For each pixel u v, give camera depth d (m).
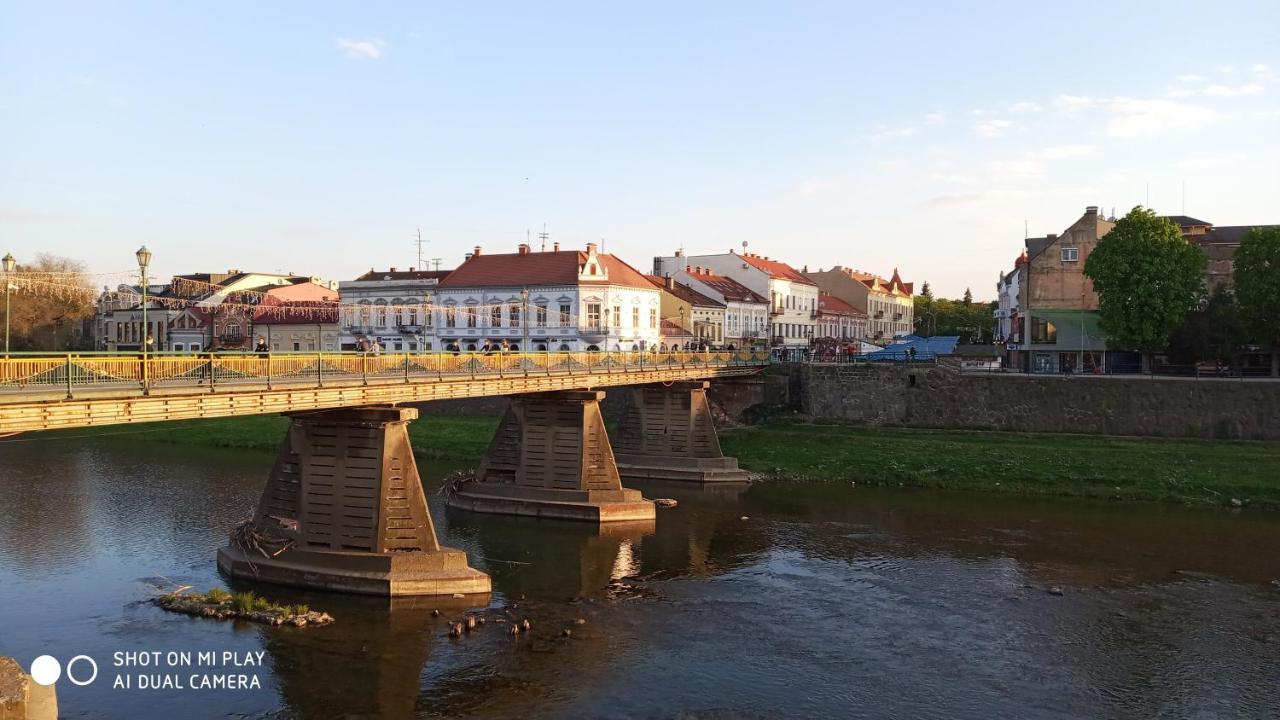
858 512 49.81
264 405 28.72
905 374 72.56
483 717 24.17
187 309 95.00
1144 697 26.17
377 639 29.33
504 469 50.00
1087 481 55.75
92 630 29.47
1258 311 67.81
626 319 84.94
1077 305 80.44
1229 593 35.34
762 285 110.00
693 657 28.62
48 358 22.48
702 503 52.31
